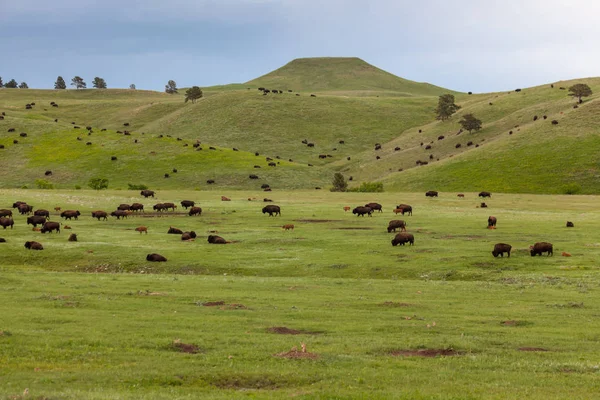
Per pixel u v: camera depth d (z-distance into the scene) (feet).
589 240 276.41
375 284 186.09
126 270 240.94
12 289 158.30
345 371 83.61
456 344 102.06
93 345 97.04
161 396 69.15
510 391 75.92
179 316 124.47
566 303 149.79
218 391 74.43
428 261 234.17
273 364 87.04
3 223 332.80
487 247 260.83
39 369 82.79
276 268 235.20
